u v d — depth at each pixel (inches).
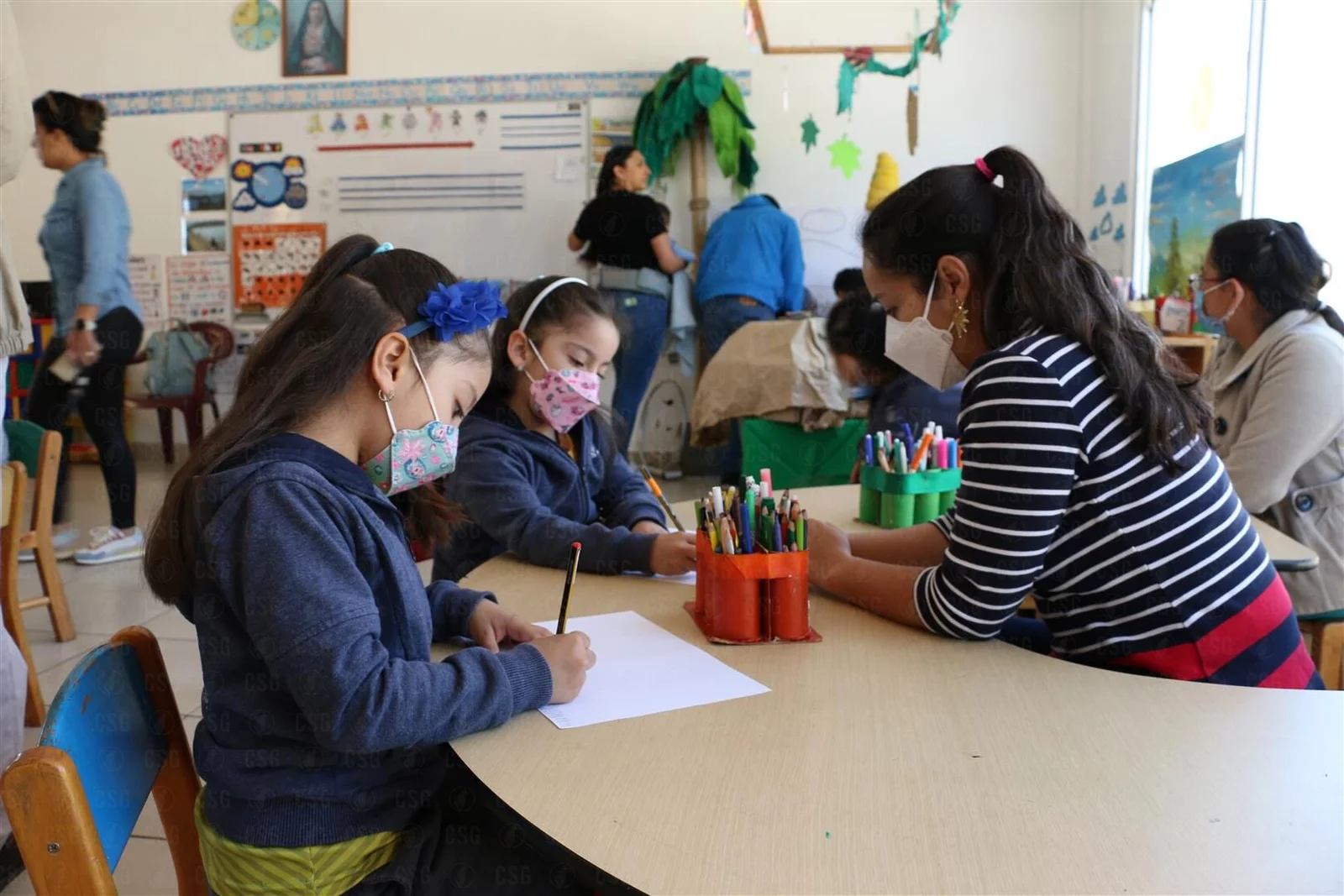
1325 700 32.8
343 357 32.6
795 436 131.0
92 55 197.2
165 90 196.9
